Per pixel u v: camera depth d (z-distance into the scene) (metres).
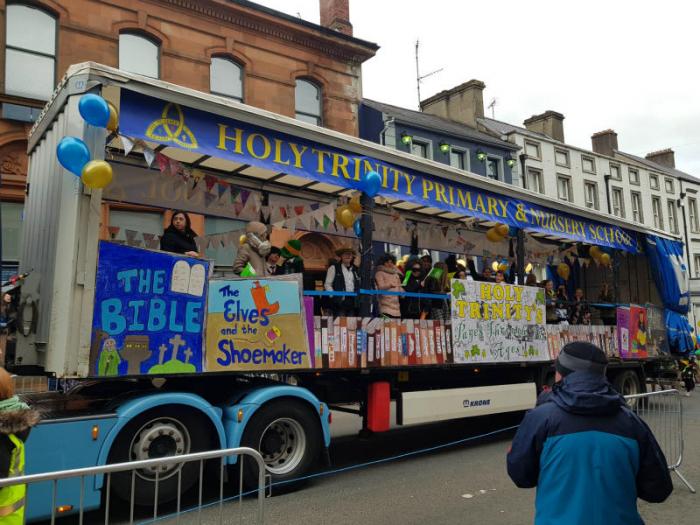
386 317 6.96
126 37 13.88
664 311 11.77
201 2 14.84
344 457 7.44
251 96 15.77
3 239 11.56
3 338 5.86
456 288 7.68
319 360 6.05
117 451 4.68
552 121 31.42
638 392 10.63
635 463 2.38
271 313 5.71
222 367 5.29
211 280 5.33
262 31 16.05
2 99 11.74
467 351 7.67
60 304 4.71
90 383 5.36
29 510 4.17
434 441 8.58
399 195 7.16
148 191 6.92
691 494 5.73
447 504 5.33
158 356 4.91
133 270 4.87
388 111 22.11
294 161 6.12
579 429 2.40
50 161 5.52
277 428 5.68
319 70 17.30
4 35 12.17
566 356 2.61
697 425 9.60
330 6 20.22
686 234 36.66
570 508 2.31
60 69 12.73
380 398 6.77
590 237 10.30
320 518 4.91
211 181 6.77
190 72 14.62
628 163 33.59
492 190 8.55
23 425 3.13
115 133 4.96
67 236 4.79
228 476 5.44
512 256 11.09
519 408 8.41
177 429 5.01
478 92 28.36
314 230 8.56
